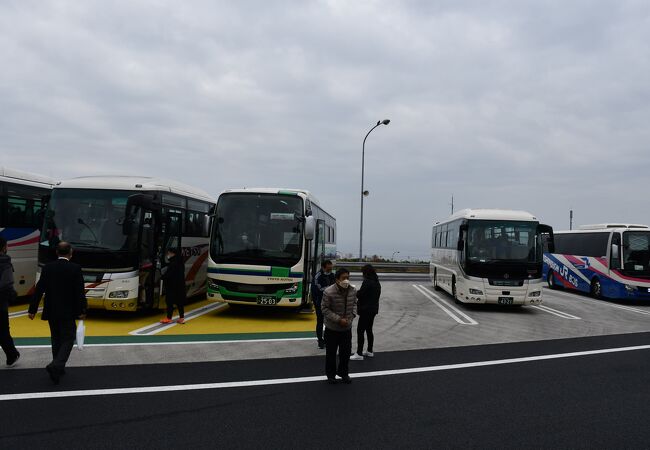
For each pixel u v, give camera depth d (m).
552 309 16.73
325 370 7.51
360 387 6.67
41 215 12.10
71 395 5.96
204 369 7.41
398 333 11.29
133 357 8.05
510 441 4.86
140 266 11.35
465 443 4.78
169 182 13.50
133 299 11.08
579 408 5.93
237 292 12.30
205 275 15.91
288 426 5.13
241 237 12.46
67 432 4.82
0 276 6.91
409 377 7.27
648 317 15.34
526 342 10.50
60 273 6.56
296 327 11.64
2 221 12.61
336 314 6.77
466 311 15.55
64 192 11.52
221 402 5.86
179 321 11.65
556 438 4.96
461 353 9.16
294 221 12.59
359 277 30.22
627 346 10.13
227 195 12.78
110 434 4.80
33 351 8.15
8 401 5.69
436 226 22.58
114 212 11.33
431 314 14.61
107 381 6.60
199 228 15.27
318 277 9.26
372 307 8.52
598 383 7.10
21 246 13.32
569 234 23.95
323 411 5.62
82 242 11.10
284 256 12.36
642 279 18.47
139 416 5.32
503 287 14.98
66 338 6.52
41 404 5.61
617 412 5.80
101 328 10.62
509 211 15.98
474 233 15.46
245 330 11.02
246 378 6.96
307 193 13.41
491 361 8.48
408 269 36.28
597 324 13.48
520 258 15.16
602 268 20.14
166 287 11.55
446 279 19.20
